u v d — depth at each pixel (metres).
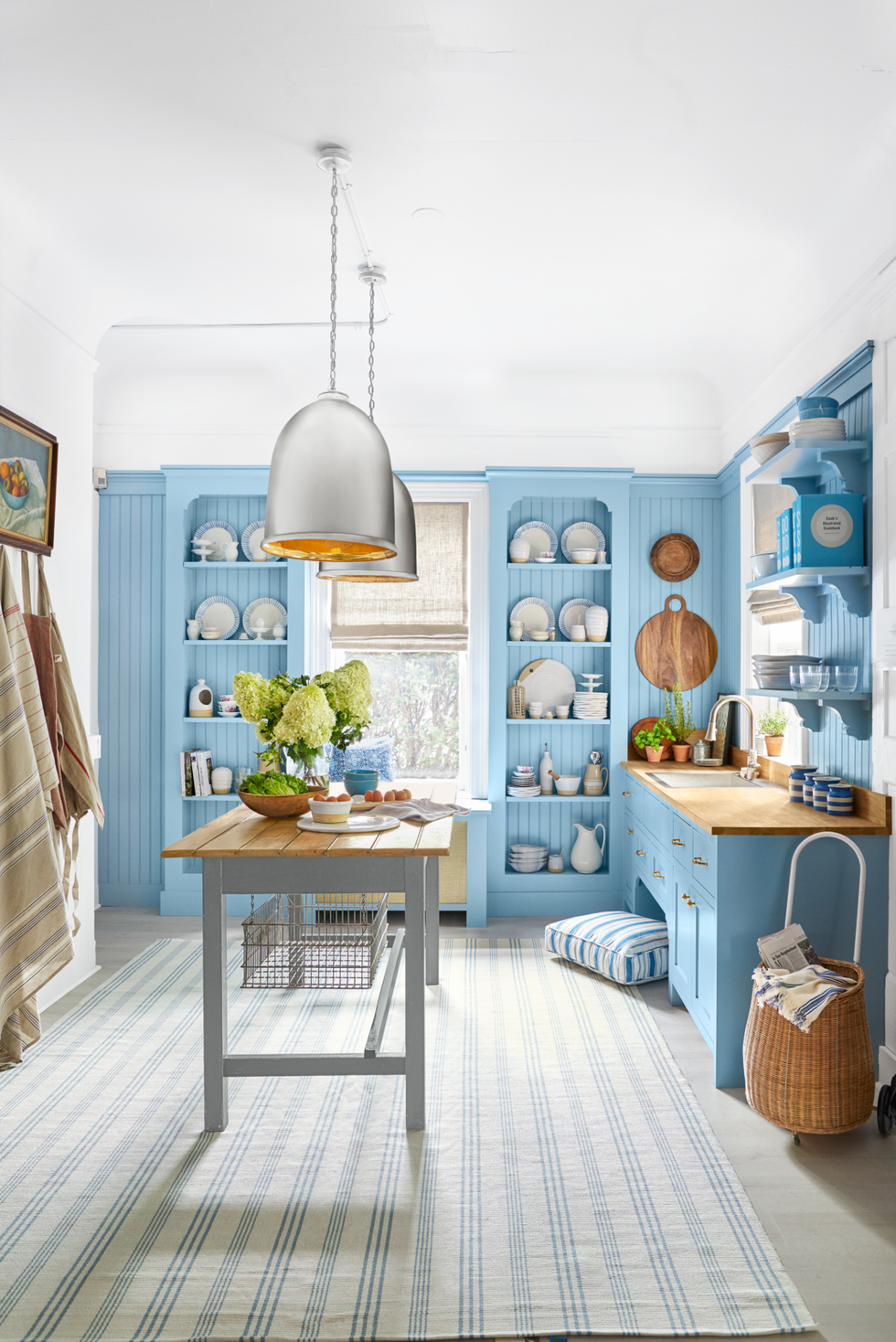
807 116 2.70
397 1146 2.59
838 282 3.34
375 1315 1.90
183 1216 2.25
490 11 2.27
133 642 5.30
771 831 3.02
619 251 3.63
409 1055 2.69
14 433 3.36
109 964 4.23
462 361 4.91
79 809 3.59
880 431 3.03
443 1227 2.20
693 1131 2.68
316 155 2.94
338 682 3.37
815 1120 2.58
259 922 3.46
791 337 3.90
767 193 3.15
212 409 5.19
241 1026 3.46
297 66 2.49
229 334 4.58
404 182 3.10
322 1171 2.46
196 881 5.14
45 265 3.56
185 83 2.58
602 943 4.04
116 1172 2.46
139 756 5.31
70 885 3.60
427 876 3.95
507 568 5.18
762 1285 1.99
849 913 3.05
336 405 2.52
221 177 3.09
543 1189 2.37
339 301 4.15
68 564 3.93
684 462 5.25
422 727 5.41
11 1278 2.01
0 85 2.59
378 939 3.39
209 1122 2.68
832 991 2.59
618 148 2.88
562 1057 3.21
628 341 4.63
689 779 4.51
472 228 3.43
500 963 4.28
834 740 3.55
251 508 5.38
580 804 5.32
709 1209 2.28
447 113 2.71
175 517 5.18
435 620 5.29
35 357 3.61
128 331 4.54
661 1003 3.76
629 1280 2.01
